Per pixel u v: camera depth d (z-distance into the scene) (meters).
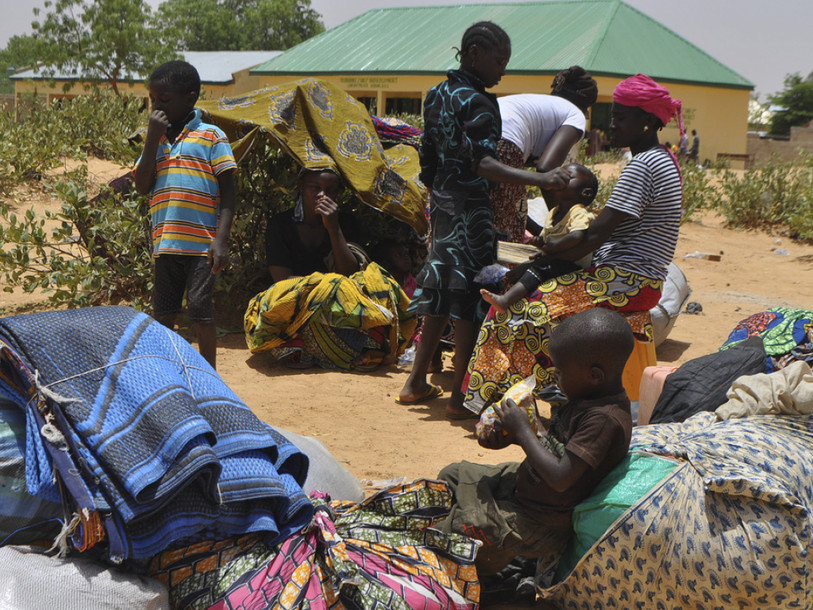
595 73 29.14
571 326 2.79
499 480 3.03
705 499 2.61
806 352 3.67
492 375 4.56
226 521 2.57
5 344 2.49
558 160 5.42
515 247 4.70
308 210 6.10
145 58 33.00
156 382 2.52
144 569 2.54
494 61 4.73
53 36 33.56
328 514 2.77
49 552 2.48
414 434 4.71
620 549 2.69
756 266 10.73
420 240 6.73
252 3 84.19
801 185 13.52
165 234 4.68
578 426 2.77
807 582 2.53
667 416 3.64
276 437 2.82
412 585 2.64
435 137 4.83
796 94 55.41
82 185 7.31
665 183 4.37
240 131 6.11
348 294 5.74
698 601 2.62
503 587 3.03
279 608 2.44
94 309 2.76
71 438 2.39
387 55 34.62
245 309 6.98
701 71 33.03
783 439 2.90
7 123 11.63
